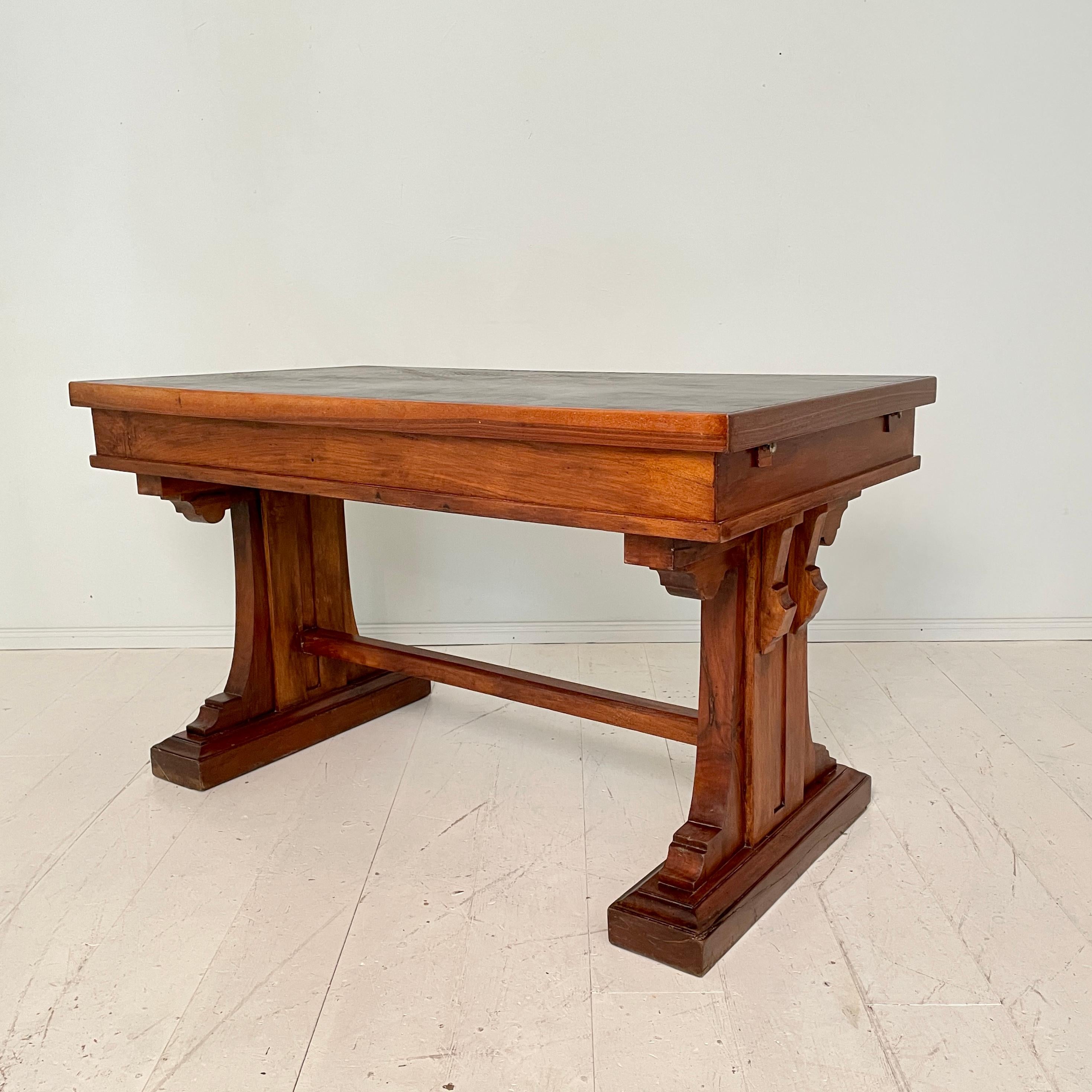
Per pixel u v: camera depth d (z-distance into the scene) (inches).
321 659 109.7
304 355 135.0
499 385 84.8
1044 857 81.9
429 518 138.6
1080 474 132.3
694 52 125.0
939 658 130.7
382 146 129.3
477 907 75.9
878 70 123.9
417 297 133.0
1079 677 122.7
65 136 130.2
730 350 131.6
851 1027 62.4
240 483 83.0
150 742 108.6
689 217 128.6
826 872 80.2
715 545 66.7
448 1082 58.3
